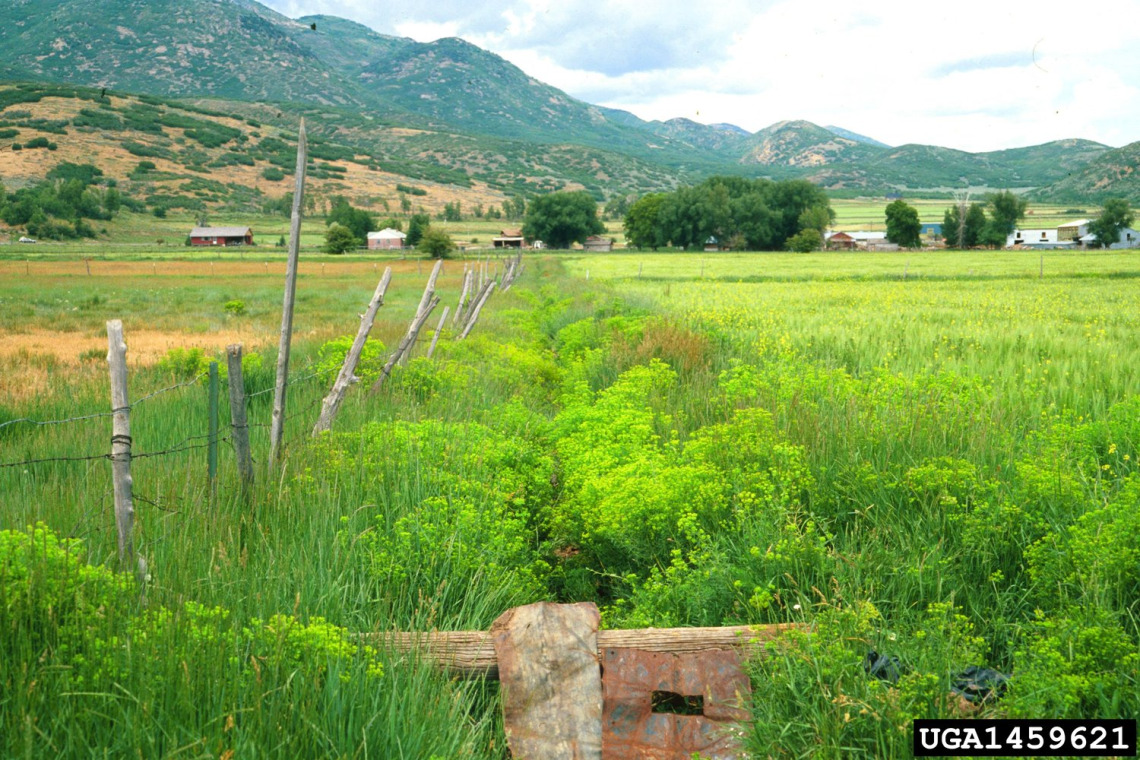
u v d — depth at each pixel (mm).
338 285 51719
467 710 4105
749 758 3887
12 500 5719
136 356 19359
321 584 4969
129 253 108750
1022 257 83250
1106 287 39344
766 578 5238
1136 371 10930
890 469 6500
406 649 4449
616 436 8086
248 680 3723
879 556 5309
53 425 9438
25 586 3752
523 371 13523
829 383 10195
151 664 3580
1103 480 6289
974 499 5777
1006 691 3949
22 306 33438
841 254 105562
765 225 134375
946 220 139125
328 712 3664
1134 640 4363
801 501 6383
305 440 7574
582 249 146000
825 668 4016
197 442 8180
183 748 3090
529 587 5793
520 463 7773
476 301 18203
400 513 6242
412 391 10914
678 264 76500
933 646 4293
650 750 3988
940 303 28656
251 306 36312
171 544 4973
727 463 6977
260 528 5504
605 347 15781
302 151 7082
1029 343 14602
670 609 5176
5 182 195125
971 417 7750
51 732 3250
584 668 4387
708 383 11352
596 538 6410
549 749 4012
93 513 5391
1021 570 5176
